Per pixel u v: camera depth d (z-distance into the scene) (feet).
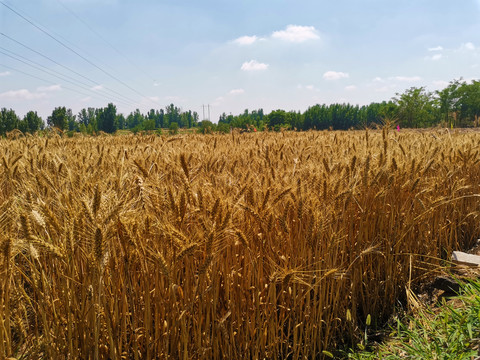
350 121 428.56
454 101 277.64
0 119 211.82
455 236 20.16
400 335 13.12
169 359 9.46
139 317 10.13
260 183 12.70
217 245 9.24
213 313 9.93
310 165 15.03
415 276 17.57
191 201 10.11
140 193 9.82
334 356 12.83
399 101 260.42
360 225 14.47
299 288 11.71
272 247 11.89
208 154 18.22
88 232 7.86
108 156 16.29
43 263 10.03
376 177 14.80
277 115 407.23
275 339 11.28
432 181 19.12
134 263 9.29
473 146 25.25
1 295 7.25
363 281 15.67
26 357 8.97
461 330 11.78
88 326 8.77
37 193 10.07
